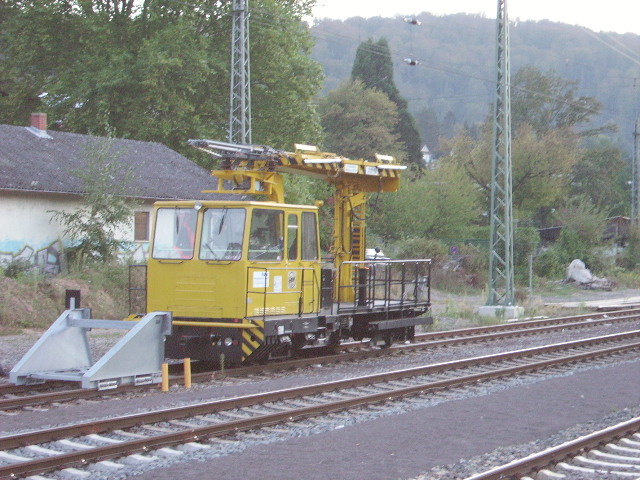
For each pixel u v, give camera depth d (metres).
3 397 12.45
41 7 40.16
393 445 9.58
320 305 16.17
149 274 15.31
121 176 31.06
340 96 74.56
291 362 15.84
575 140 78.81
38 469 8.19
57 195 28.88
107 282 26.09
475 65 125.19
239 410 11.36
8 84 44.50
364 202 18.38
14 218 27.42
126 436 9.76
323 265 17.89
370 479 8.18
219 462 8.73
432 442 9.77
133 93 40.88
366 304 17.45
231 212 14.66
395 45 128.50
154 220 15.38
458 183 56.03
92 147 28.94
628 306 34.34
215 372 14.50
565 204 68.88
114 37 41.69
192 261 14.84
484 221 68.00
